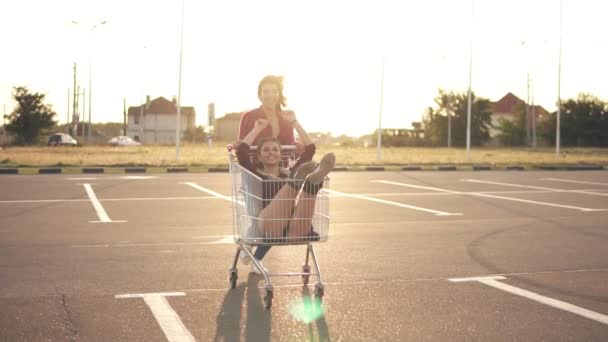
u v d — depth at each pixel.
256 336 4.61
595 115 73.81
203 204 13.48
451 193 16.25
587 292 5.94
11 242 8.59
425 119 84.56
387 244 8.58
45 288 5.98
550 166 28.48
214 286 6.11
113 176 21.75
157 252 7.91
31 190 16.25
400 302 5.55
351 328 4.80
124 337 4.57
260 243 5.58
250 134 5.93
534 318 5.07
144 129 102.69
